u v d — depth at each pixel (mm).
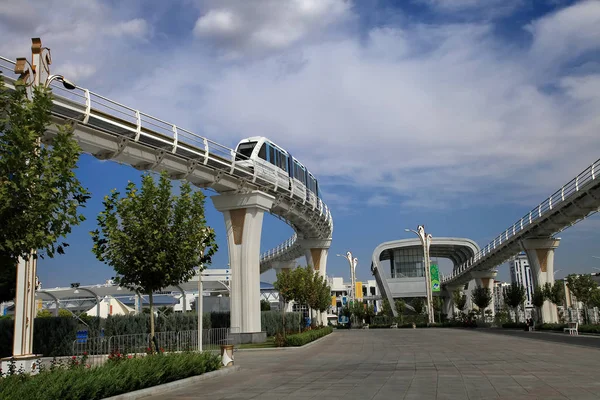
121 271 16859
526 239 50375
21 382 10438
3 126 9805
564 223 45719
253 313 38594
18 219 9273
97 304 39281
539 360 19828
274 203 44281
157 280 17203
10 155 9289
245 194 39000
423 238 77438
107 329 30969
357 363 20875
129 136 28203
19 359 15445
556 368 16938
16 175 9336
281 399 11945
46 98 10094
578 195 37562
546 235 49625
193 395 13000
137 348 24844
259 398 12211
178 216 17203
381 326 81562
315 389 13469
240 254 39156
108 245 16672
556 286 49812
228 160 35781
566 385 12992
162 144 30266
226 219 39812
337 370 18281
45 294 39125
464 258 109625
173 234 16984
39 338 26641
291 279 43250
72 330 27469
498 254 64438
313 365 20594
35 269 16547
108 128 27094
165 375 14586
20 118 9758
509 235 56594
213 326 41125
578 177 37344
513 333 43812
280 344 32312
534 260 50094
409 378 15234
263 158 41719
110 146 27812
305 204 49969
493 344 30234
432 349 27719
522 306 65438
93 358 21547
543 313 50688
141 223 16703
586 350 24188
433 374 16109
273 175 42062
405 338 40688
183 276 17906
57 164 9844
